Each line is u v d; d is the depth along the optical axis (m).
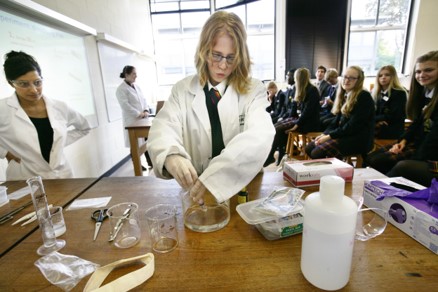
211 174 0.69
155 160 0.77
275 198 0.75
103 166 3.33
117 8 4.02
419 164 1.51
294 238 0.66
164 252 0.62
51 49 2.36
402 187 0.75
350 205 0.44
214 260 0.58
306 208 0.48
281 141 3.43
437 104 1.70
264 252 0.60
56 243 0.67
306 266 0.50
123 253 0.63
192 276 0.54
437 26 4.82
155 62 6.44
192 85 1.02
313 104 3.01
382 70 2.62
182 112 1.01
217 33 0.85
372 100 2.23
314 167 0.96
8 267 0.60
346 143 2.30
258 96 1.00
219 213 0.77
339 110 2.63
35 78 1.30
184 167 0.70
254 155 0.74
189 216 0.76
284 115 3.94
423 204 0.63
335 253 0.45
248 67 0.95
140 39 5.25
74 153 2.68
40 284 0.54
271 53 5.87
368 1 5.12
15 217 0.84
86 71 2.97
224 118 0.98
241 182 0.74
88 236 0.71
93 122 3.11
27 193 1.04
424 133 1.81
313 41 5.39
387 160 1.97
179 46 6.51
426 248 0.59
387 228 0.68
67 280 0.55
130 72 3.60
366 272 0.53
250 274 0.54
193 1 6.13
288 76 3.95
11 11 1.90
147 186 1.03
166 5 6.19
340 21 5.22
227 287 0.51
